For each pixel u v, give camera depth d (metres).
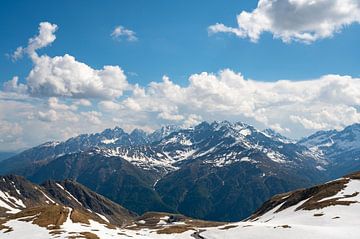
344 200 154.62
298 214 156.25
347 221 128.25
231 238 122.62
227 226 154.00
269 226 127.81
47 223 149.12
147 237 146.88
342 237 105.94
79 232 134.38
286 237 111.38
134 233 160.88
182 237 147.75
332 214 138.25
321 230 113.94
